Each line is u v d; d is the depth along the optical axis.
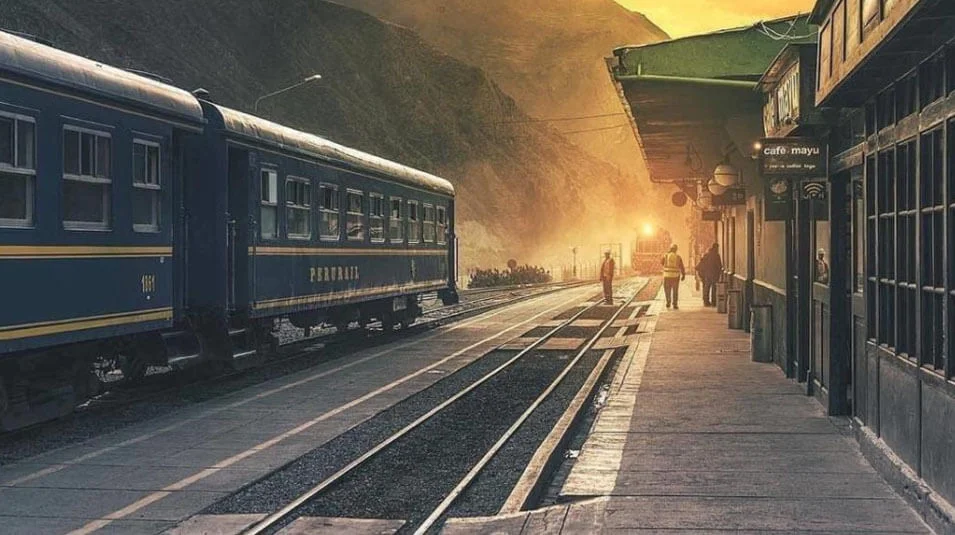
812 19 8.75
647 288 49.78
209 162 13.59
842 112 9.90
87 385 11.44
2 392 9.63
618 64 15.23
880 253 8.05
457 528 6.78
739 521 6.55
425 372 16.11
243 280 14.27
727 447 9.02
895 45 6.41
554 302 38.03
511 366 17.42
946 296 6.09
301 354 18.73
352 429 10.93
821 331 11.44
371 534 6.89
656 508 6.93
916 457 6.86
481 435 10.84
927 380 6.55
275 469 8.80
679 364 15.63
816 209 11.95
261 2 99.62
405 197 22.69
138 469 8.79
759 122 16.64
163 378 15.05
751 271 21.16
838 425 10.09
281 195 15.56
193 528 6.85
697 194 32.59
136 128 11.41
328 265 17.69
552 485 8.65
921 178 6.70
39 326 9.61
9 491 7.93
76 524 6.95
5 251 9.13
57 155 9.88
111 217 10.88
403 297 23.30
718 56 15.06
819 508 6.85
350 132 84.75
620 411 11.09
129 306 11.27
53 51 10.06
